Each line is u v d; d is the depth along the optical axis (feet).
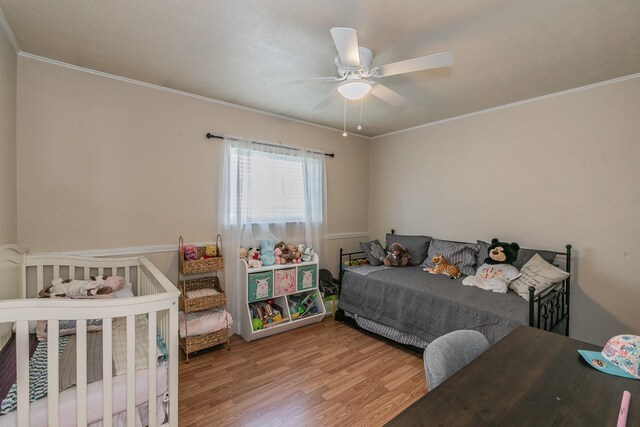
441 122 12.30
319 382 7.58
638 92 7.92
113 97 8.39
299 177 12.34
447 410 2.88
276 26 5.98
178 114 9.50
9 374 4.92
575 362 3.80
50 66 7.52
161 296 4.97
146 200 8.99
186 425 6.01
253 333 9.75
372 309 10.30
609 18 5.60
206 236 10.16
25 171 7.27
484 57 7.12
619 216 8.27
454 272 10.29
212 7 5.42
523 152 10.02
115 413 4.72
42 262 7.36
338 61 6.59
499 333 7.21
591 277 8.74
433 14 5.54
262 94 9.66
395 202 14.15
